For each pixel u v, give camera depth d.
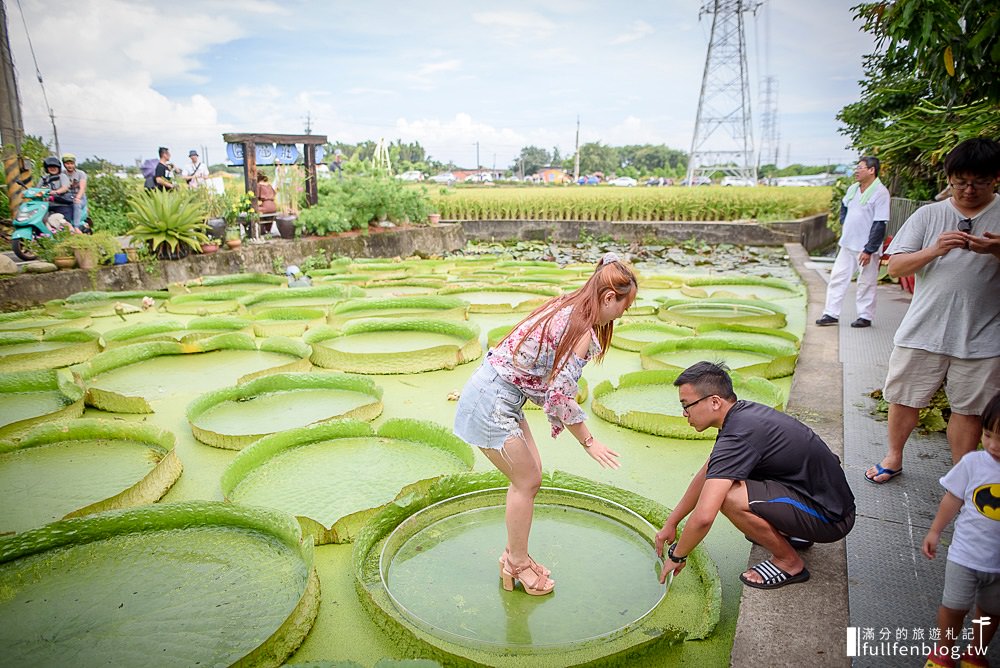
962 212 2.86
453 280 10.05
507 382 2.57
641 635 2.43
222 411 4.78
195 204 10.64
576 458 4.05
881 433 3.88
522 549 2.73
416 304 7.97
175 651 2.43
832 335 6.23
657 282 9.89
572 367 2.49
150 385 5.37
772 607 2.46
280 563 2.99
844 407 4.30
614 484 3.72
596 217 19.78
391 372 5.70
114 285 9.49
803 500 2.51
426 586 2.82
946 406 4.06
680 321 7.04
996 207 2.80
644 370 5.40
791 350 5.64
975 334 2.85
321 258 12.45
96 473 3.86
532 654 2.34
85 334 6.59
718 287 9.74
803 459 2.50
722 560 3.01
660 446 4.21
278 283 10.08
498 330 6.36
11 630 2.55
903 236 3.02
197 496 3.65
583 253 15.51
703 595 2.73
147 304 8.33
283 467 3.93
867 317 6.50
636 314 7.45
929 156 7.12
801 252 14.23
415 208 15.94
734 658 2.22
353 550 2.91
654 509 3.23
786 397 4.97
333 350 5.68
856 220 6.33
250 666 2.34
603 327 2.60
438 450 4.13
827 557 2.72
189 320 7.47
